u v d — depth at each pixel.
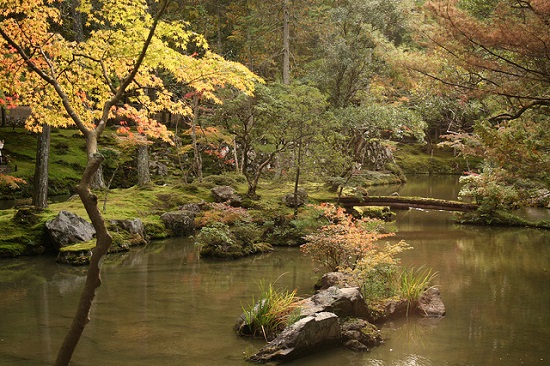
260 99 18.17
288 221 15.55
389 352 6.86
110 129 28.47
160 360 6.41
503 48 9.35
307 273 11.29
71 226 13.02
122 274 10.99
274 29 26.00
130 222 14.40
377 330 7.48
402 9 20.88
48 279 10.55
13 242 12.80
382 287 8.80
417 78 12.86
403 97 22.31
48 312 8.32
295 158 17.50
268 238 14.91
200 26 23.47
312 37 29.25
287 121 17.19
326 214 13.70
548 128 10.49
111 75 6.90
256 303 8.10
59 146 26.55
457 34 9.74
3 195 21.28
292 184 22.31
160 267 11.73
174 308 8.59
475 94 10.30
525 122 11.23
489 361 6.58
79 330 4.57
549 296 9.53
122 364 6.27
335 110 19.98
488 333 7.62
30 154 25.17
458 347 7.05
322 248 10.08
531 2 9.16
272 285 10.14
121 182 24.97
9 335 7.24
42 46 6.47
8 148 25.14
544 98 9.61
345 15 22.59
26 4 6.20
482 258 12.78
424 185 31.50
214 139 21.33
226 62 6.18
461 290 9.94
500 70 9.82
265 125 18.33
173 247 14.14
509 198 11.16
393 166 34.06
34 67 5.21
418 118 19.06
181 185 19.30
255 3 28.39
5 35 5.11
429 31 11.33
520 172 9.38
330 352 6.84
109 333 7.37
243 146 22.66
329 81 22.06
